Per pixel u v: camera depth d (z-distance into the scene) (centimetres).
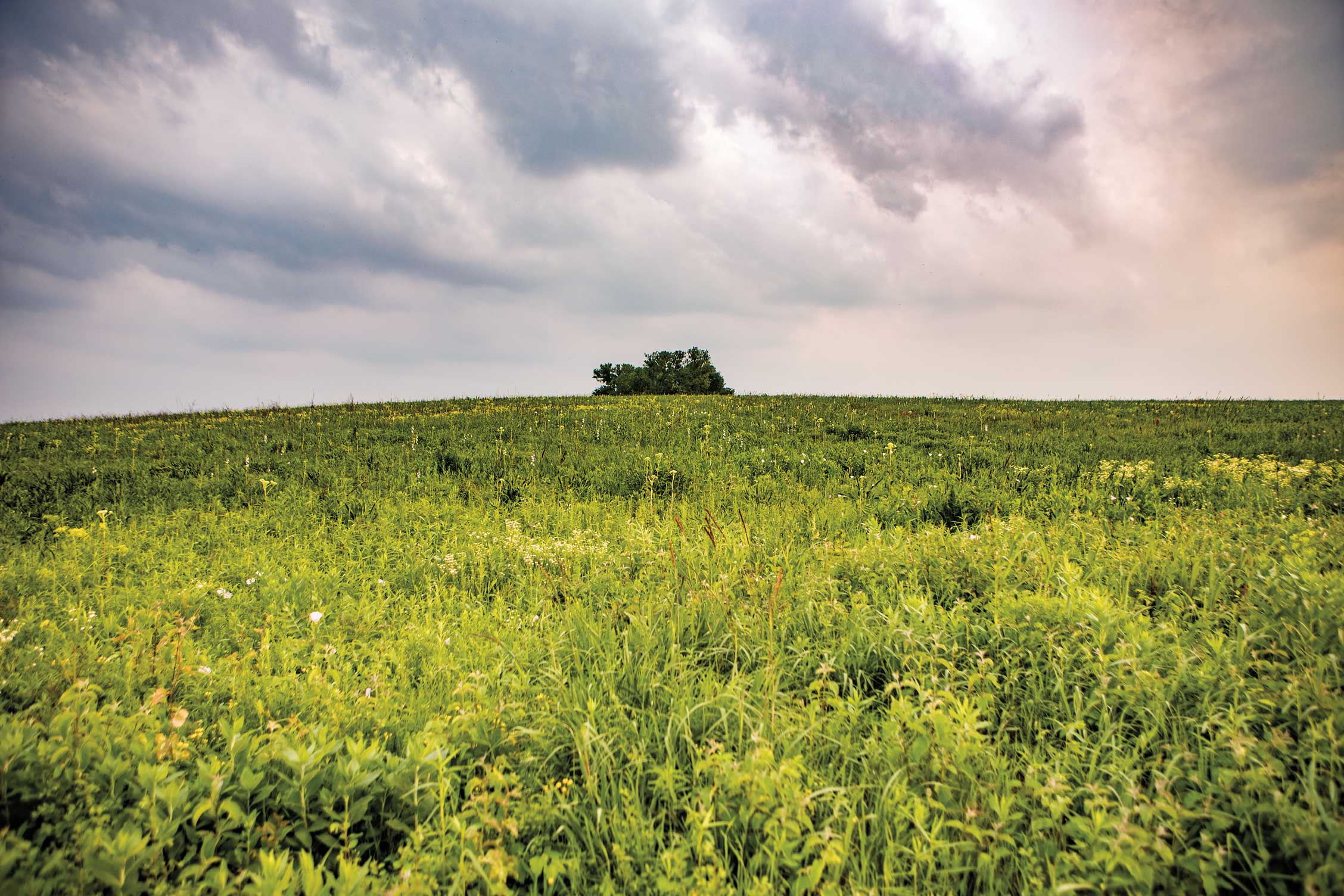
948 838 226
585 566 554
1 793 220
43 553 622
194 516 763
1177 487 805
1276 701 275
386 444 1229
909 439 1248
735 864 225
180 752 251
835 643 363
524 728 275
